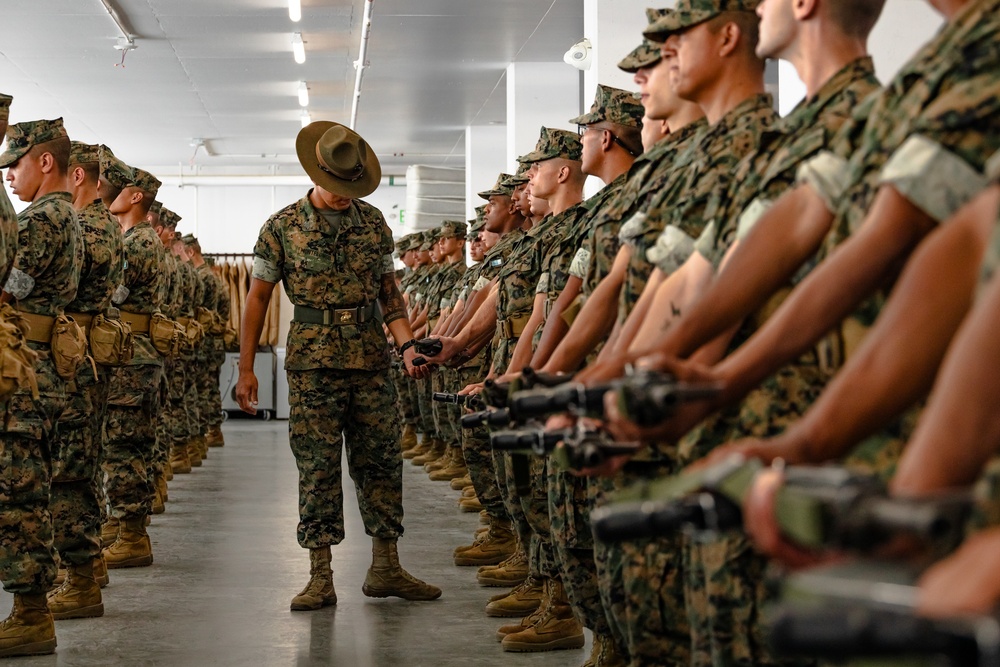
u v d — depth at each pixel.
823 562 0.96
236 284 16.52
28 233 4.25
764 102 2.59
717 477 1.02
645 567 2.56
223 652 4.19
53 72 12.10
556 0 9.59
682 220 2.49
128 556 5.87
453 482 9.05
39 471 4.14
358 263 5.08
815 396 2.01
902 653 0.73
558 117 11.79
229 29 10.57
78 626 4.61
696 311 1.73
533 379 2.12
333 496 5.02
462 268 9.91
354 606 4.96
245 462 10.98
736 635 1.99
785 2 2.19
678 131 3.04
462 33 10.59
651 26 2.70
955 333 1.20
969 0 1.54
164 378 7.50
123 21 10.25
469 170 15.06
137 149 16.86
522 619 4.54
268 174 18.86
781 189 2.04
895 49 3.32
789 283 2.07
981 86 1.41
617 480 2.78
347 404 5.08
